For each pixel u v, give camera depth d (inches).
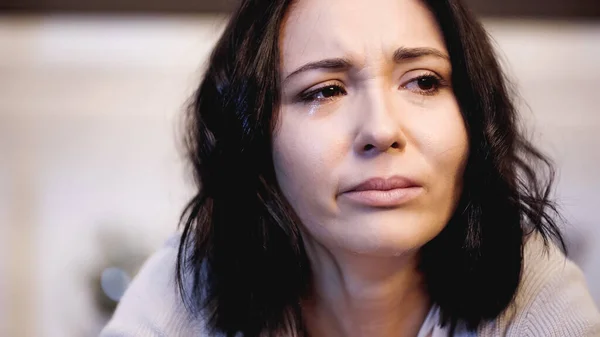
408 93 24.5
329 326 28.2
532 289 26.2
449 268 26.4
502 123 26.5
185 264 28.0
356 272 25.5
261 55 25.0
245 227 26.8
